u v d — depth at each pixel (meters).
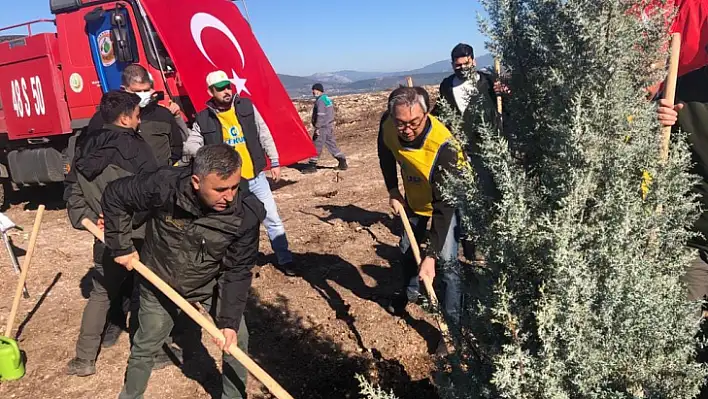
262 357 4.13
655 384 2.09
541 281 1.98
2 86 8.67
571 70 1.87
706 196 2.74
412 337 4.30
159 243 2.84
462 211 2.16
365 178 9.90
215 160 2.45
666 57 2.01
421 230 4.11
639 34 1.89
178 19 7.05
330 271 5.67
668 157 2.11
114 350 4.30
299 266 5.82
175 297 2.84
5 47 8.45
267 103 8.01
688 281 2.82
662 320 2.01
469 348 2.36
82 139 3.60
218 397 3.71
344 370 3.95
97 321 3.90
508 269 2.03
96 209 3.56
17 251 6.57
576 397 1.94
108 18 7.31
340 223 7.23
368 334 4.38
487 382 2.21
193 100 6.88
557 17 1.90
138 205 2.80
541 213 1.94
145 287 3.02
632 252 1.95
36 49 8.05
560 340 1.90
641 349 2.02
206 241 2.76
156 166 3.68
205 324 2.80
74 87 7.97
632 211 1.90
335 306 4.87
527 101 2.08
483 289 2.18
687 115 2.74
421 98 3.01
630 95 1.90
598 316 1.89
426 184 3.68
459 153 2.28
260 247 6.53
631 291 1.87
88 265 6.11
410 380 3.82
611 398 1.87
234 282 2.93
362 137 15.30
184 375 3.95
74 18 7.66
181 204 2.63
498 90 2.21
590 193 1.91
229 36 7.64
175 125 4.63
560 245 1.82
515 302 1.97
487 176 2.13
